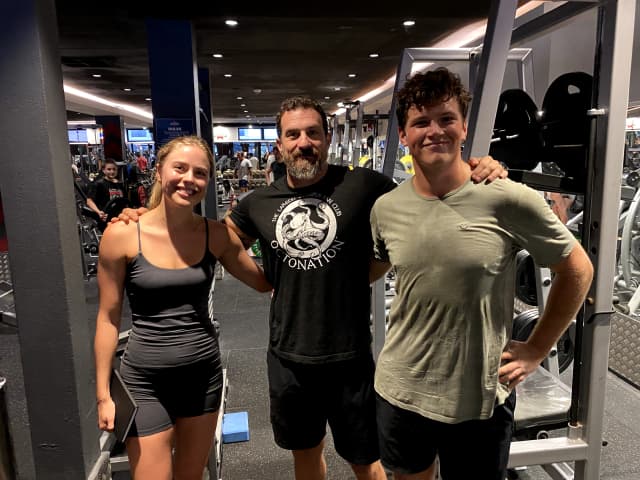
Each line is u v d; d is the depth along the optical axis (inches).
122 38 198.7
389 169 109.6
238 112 729.0
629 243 146.0
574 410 67.5
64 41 203.9
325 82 376.8
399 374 51.7
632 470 87.7
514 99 74.6
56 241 54.8
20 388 118.8
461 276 46.4
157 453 56.7
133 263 57.4
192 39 179.5
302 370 61.3
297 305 60.7
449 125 45.3
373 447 63.2
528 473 86.8
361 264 61.1
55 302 56.0
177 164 55.9
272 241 61.9
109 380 57.1
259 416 108.4
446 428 50.6
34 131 52.6
